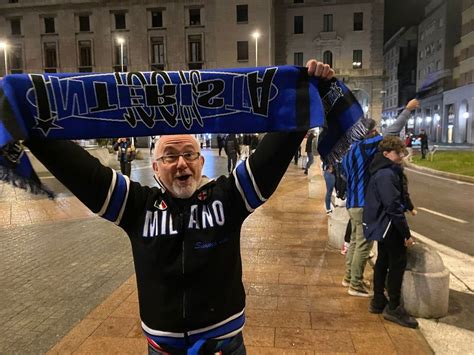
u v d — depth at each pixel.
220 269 1.77
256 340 3.48
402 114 4.59
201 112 1.82
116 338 3.54
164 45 45.41
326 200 8.43
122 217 1.82
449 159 24.73
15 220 8.48
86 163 1.78
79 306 4.23
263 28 44.41
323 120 1.80
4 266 5.54
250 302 4.25
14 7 46.50
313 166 11.71
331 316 3.92
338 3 52.62
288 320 3.84
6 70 45.69
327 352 3.29
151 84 1.79
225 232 1.79
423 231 7.64
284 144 1.82
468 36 50.56
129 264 5.59
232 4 44.44
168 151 1.80
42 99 1.71
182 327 1.72
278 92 1.83
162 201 1.82
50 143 1.72
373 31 52.44
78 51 46.53
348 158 4.31
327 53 53.69
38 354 3.32
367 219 3.85
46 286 4.79
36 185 1.64
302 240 6.64
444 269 3.94
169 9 44.94
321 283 4.77
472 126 49.41
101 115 1.76
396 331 3.62
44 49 46.97
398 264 3.76
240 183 1.83
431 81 63.47
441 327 3.71
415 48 79.12
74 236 7.17
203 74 1.82
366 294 4.39
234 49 44.94
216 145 39.97
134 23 45.47
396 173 3.78
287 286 4.68
